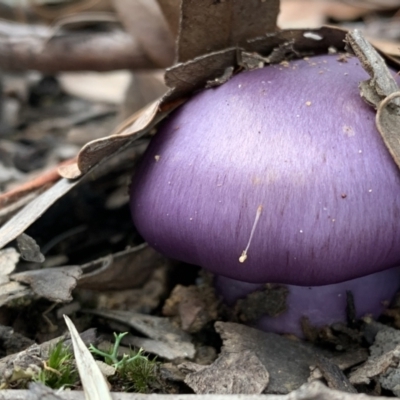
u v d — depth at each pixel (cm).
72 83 40
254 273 20
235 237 20
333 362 21
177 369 21
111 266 23
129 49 30
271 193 20
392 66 22
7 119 36
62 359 20
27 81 40
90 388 19
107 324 22
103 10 37
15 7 39
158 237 21
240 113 21
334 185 20
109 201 26
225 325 22
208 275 23
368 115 20
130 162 25
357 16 42
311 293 21
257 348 21
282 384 21
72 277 22
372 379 21
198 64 22
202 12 22
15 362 20
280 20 40
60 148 32
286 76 21
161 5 24
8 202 23
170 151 21
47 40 30
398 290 22
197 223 20
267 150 20
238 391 20
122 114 31
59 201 25
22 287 22
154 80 31
